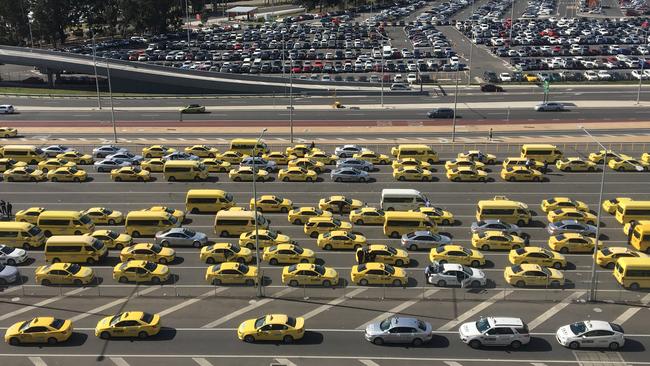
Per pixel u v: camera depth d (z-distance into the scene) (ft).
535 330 141.08
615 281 166.71
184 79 431.43
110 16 655.76
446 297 157.38
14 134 323.98
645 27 616.39
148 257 176.35
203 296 157.48
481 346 134.31
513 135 316.19
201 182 255.91
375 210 212.02
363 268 164.66
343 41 590.14
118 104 402.52
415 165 262.47
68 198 235.20
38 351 132.87
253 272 164.66
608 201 219.20
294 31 640.17
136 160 273.54
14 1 595.88
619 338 132.57
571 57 510.99
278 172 268.41
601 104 374.84
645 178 255.50
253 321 139.54
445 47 545.44
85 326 143.23
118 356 131.03
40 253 185.68
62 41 636.48
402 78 456.04
